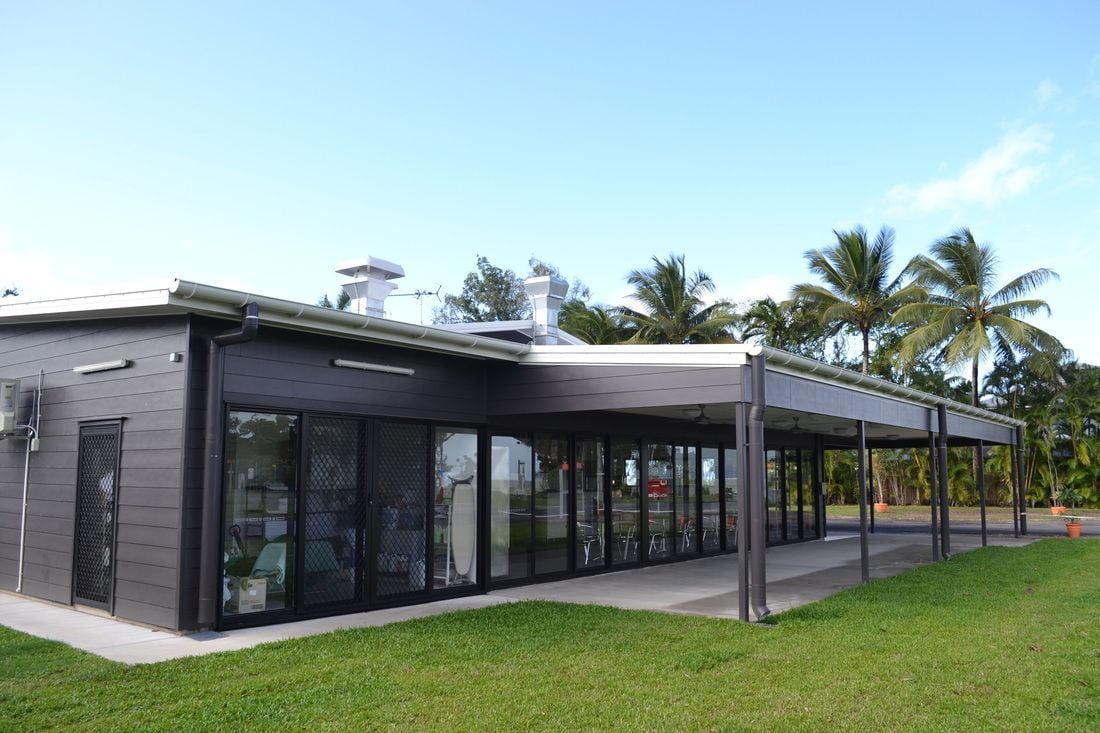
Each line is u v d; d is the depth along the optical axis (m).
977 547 16.64
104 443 8.74
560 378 9.99
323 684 5.71
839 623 8.16
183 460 7.55
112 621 8.11
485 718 4.98
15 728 4.72
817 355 36.97
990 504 33.28
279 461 8.38
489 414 10.66
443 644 7.07
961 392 32.94
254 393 8.07
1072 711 5.11
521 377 10.38
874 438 20.53
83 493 8.99
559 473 12.11
